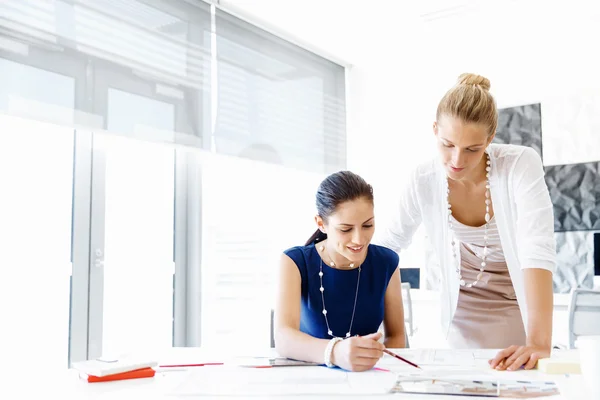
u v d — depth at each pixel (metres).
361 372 1.13
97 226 2.79
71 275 2.69
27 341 2.54
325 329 1.52
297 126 3.92
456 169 1.46
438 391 0.94
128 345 2.99
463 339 1.76
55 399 0.95
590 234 3.46
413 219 1.80
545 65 3.61
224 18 3.39
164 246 3.22
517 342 1.69
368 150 4.25
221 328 3.49
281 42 3.81
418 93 4.04
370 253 1.58
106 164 2.84
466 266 1.74
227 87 3.39
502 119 3.73
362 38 3.89
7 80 2.31
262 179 3.75
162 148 3.21
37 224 2.57
